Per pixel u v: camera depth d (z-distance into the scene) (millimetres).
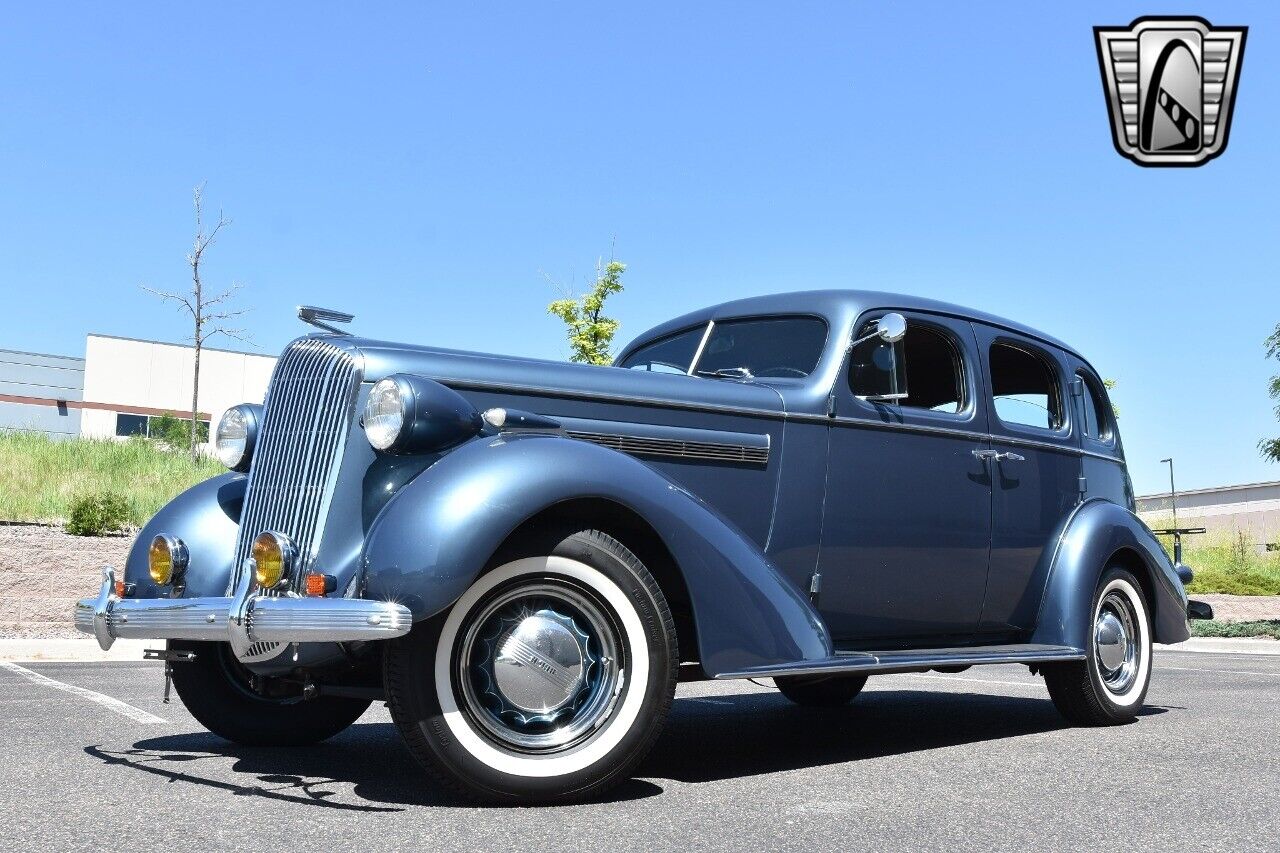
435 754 3053
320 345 3617
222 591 3840
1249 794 3432
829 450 4277
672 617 3395
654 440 3812
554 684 3197
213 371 40250
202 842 2666
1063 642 4973
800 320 4598
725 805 3201
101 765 3777
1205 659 10805
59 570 10875
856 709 5969
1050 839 2838
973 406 4852
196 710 4211
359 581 3102
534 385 3650
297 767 3811
